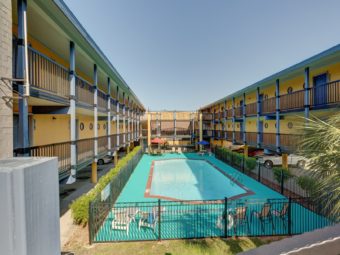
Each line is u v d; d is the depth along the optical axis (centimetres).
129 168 1561
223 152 2247
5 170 112
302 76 1284
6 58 386
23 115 524
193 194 1309
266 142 1599
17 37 560
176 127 3550
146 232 732
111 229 746
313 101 1098
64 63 1093
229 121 2553
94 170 1302
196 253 612
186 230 746
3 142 366
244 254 120
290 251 115
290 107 1359
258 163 1495
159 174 1823
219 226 754
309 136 395
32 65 574
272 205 873
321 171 351
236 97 2295
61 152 792
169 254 607
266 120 1744
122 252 616
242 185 1373
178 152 3003
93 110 1107
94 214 704
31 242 121
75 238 687
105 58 1127
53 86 738
